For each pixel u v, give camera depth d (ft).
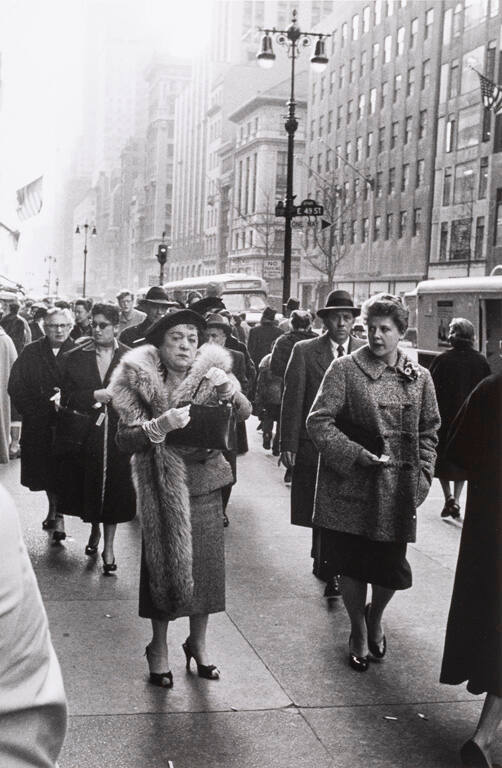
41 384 25.16
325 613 19.20
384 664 16.43
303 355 21.62
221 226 341.00
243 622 18.44
